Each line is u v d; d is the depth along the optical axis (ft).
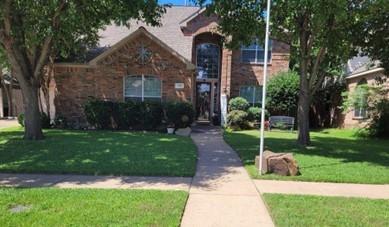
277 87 80.89
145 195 23.04
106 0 40.73
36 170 29.89
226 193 24.75
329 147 48.62
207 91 85.92
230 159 37.81
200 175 30.07
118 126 64.90
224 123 78.02
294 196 24.13
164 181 27.66
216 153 41.68
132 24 82.84
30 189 24.20
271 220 19.63
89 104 64.90
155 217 19.02
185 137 54.49
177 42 79.20
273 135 63.72
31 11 41.37
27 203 21.16
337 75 83.71
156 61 68.03
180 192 24.08
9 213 19.35
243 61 84.07
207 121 85.46
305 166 34.73
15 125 71.31
